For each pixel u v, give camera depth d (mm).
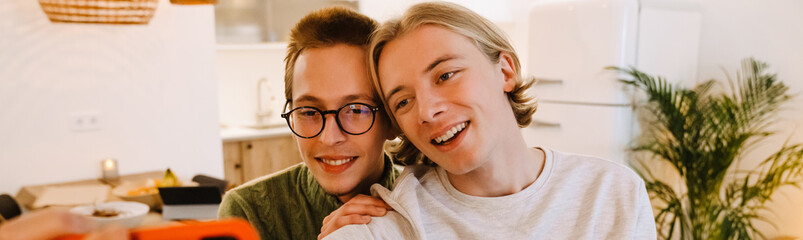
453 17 782
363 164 894
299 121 872
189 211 1859
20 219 312
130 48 2701
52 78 2557
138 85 2742
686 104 2961
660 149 3117
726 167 2793
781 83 2953
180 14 2803
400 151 973
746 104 2879
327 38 843
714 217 2754
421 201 847
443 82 771
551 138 3494
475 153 782
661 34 3170
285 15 3906
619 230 857
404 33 779
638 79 2920
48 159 2594
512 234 823
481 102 783
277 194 1018
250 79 4254
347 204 842
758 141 3154
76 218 323
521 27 4492
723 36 3301
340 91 842
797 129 2938
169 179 2244
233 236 314
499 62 841
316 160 887
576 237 853
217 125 2990
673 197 2939
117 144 2730
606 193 897
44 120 2566
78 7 2301
